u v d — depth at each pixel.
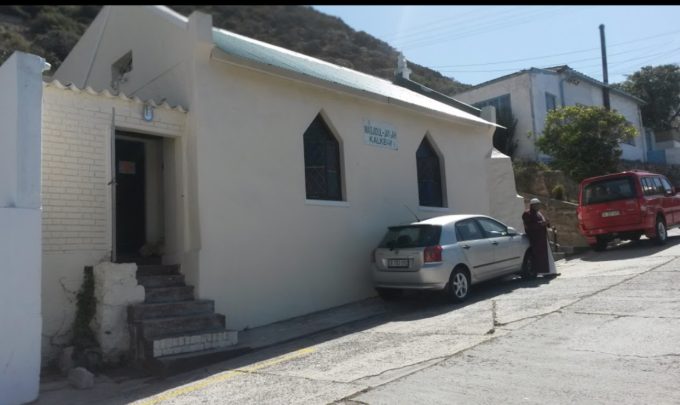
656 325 6.77
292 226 10.35
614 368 5.47
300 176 10.63
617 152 20.53
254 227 9.70
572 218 17.62
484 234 11.02
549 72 24.58
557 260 14.78
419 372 5.87
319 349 7.53
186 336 7.58
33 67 6.73
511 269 11.37
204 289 8.83
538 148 22.17
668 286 8.90
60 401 6.18
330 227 11.09
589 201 14.69
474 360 6.12
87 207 8.25
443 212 13.95
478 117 17.06
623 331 6.67
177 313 8.20
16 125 6.49
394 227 10.75
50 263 7.79
